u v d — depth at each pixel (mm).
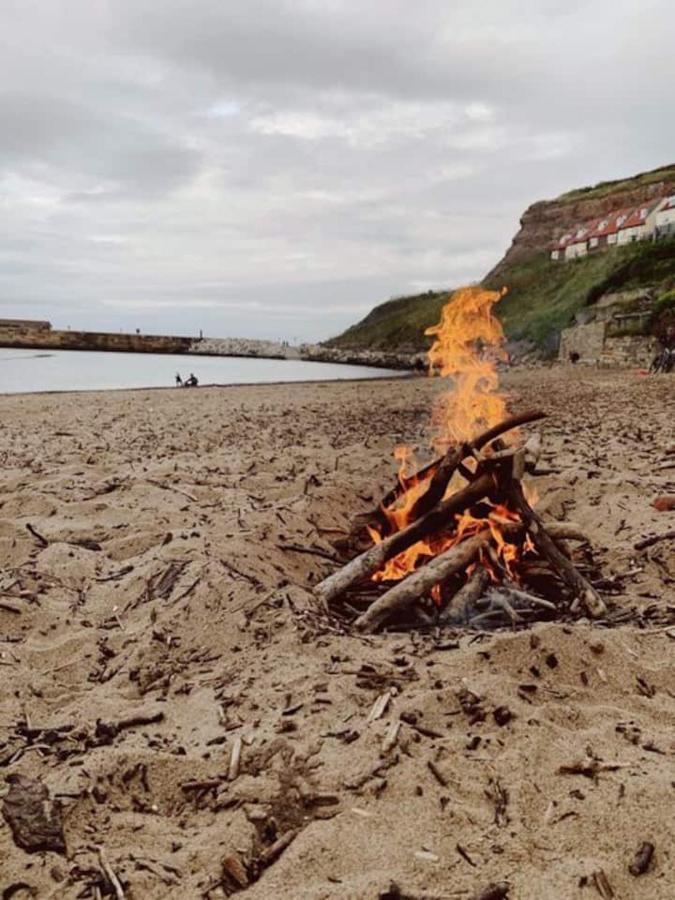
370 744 3291
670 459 10008
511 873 2543
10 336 123688
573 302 68250
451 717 3516
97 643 4656
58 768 3279
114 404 24219
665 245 59562
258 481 9148
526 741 3262
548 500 8047
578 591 5219
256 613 4855
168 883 2602
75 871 2658
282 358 128500
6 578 5531
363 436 14578
